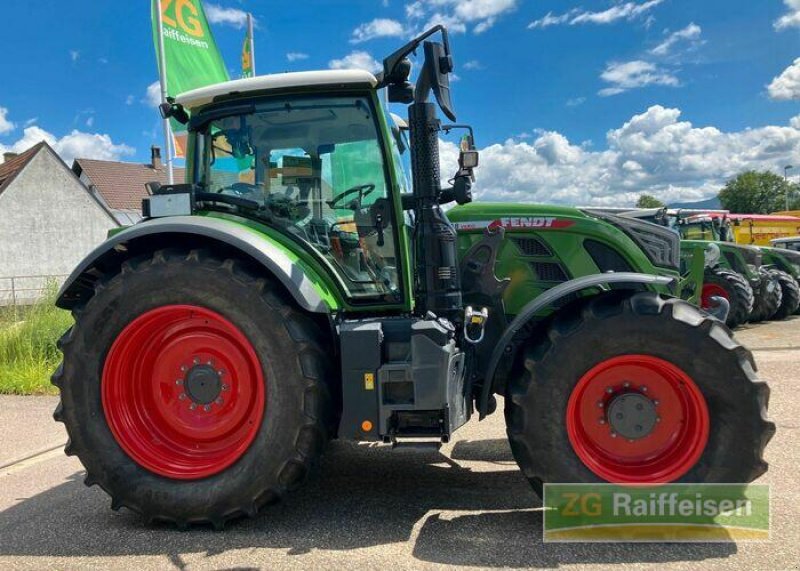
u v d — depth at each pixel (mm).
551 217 3719
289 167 3484
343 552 2738
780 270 12250
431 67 3004
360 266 3445
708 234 13070
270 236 3369
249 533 2986
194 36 9516
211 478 3023
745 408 2787
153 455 3141
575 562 2574
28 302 10062
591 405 2975
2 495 3711
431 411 2971
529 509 3182
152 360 3254
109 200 30922
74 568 2695
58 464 4363
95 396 3156
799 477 3439
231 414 3139
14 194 25219
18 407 6180
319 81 3289
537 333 3098
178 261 3084
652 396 2951
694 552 2631
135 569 2670
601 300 3018
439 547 2758
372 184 3412
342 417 3002
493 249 3527
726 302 3596
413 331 2939
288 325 2965
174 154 8992
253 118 3486
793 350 7641
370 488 3564
